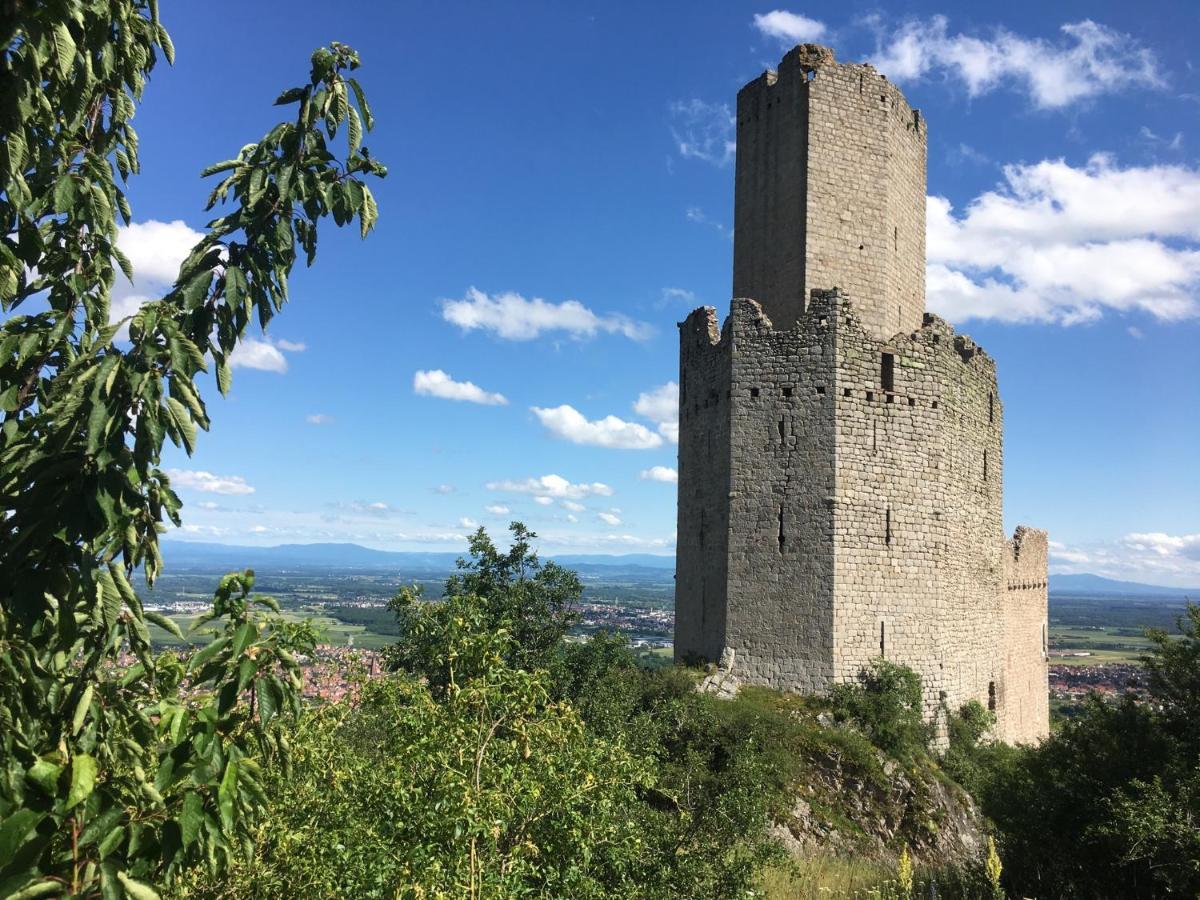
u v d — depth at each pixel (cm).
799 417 2873
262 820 945
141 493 604
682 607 3297
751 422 2938
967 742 2948
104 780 614
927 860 2297
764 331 2955
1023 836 1820
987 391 3509
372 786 982
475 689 994
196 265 669
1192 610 1883
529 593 2475
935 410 3047
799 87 3158
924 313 3462
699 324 3253
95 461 584
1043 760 1969
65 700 597
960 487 3200
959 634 3120
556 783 1027
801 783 2362
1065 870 1709
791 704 2703
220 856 622
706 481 3122
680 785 1748
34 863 512
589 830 1044
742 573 2892
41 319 669
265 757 714
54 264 719
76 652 624
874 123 3209
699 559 3144
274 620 725
